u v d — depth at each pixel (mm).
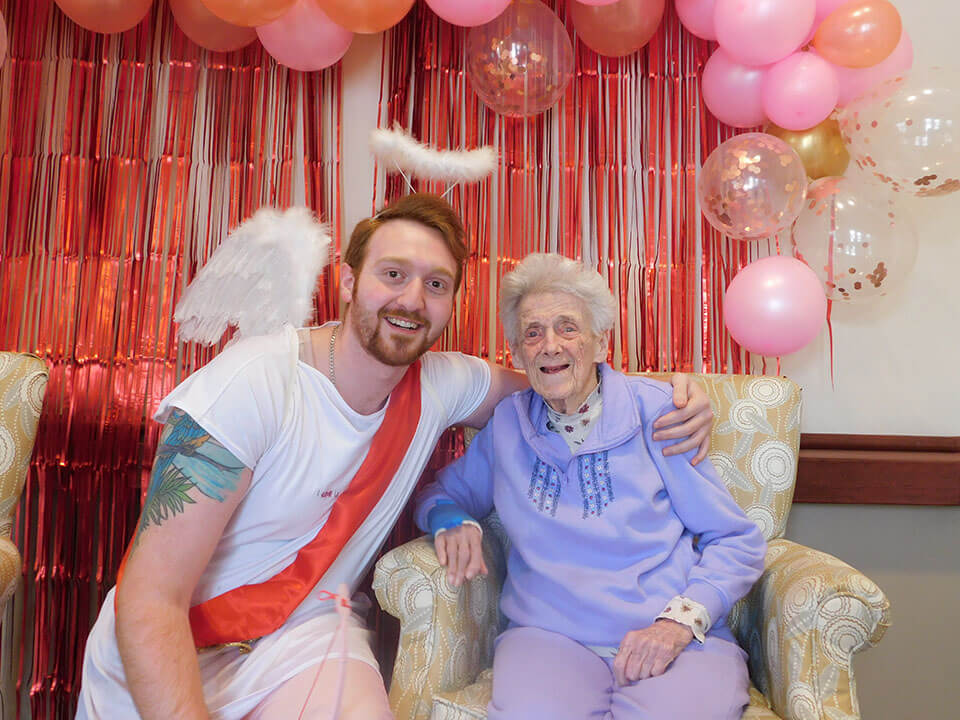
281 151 2268
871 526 2182
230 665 1383
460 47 2277
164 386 2189
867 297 2055
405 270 1455
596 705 1391
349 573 1570
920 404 2291
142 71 2244
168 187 2236
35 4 2215
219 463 1332
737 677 1405
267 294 1584
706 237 2291
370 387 1518
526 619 1569
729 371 2277
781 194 1930
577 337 1606
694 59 2297
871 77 2014
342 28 2004
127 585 1252
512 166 2287
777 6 1862
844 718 1344
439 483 1786
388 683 2139
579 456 1626
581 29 2098
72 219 2201
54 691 2107
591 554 1582
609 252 2293
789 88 1940
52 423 2150
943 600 2182
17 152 2199
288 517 1453
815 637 1385
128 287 2205
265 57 2266
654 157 2293
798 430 1847
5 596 1563
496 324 2273
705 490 1611
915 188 1910
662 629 1423
